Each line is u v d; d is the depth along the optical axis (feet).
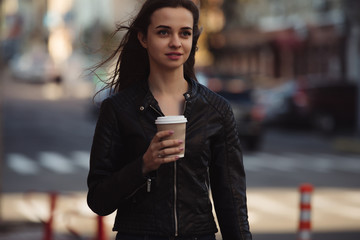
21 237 36.91
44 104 151.23
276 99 112.57
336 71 138.21
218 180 13.17
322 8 143.95
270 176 64.34
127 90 12.99
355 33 118.83
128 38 13.48
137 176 12.04
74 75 190.49
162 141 11.64
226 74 82.43
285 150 87.76
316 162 76.54
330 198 52.37
